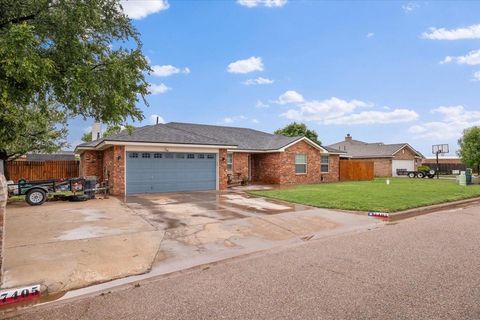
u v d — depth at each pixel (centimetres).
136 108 884
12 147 1546
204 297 400
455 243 648
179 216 947
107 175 1662
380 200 1233
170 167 1625
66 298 411
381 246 632
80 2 671
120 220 882
